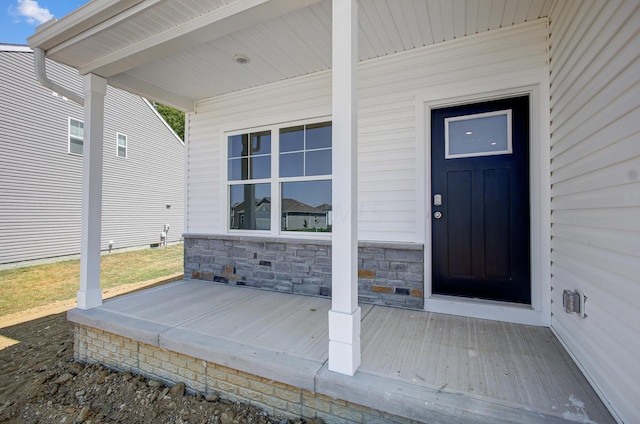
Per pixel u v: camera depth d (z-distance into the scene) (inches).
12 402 94.9
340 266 75.1
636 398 51.1
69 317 118.4
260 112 158.2
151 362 102.3
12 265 305.9
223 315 114.5
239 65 135.8
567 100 83.7
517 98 109.7
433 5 94.3
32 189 322.7
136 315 114.5
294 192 151.9
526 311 103.3
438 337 93.3
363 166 130.2
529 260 107.6
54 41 111.3
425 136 119.9
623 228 55.6
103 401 94.3
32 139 322.3
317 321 108.1
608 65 61.1
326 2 93.2
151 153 465.7
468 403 61.8
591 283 68.5
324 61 132.7
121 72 130.3
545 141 101.2
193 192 180.4
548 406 60.4
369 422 70.5
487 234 113.3
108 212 400.8
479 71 111.3
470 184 115.9
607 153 61.4
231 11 88.2
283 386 80.0
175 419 83.9
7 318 166.6
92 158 126.1
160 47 106.0
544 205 101.0
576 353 77.0
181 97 171.8
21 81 313.0
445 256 119.3
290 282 147.5
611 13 59.9
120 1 90.3
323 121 144.8
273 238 151.1
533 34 103.6
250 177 163.6
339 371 73.5
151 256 380.5
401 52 123.4
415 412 63.8
